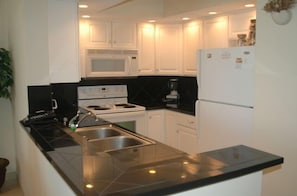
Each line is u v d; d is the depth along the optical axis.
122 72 4.28
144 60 4.53
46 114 2.79
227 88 2.86
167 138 4.51
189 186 1.24
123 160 1.59
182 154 1.70
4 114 3.83
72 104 3.36
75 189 1.22
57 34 2.83
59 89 3.27
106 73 4.16
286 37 2.27
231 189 1.42
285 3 2.18
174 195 1.25
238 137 2.76
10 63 3.55
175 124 4.30
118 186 1.21
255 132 2.58
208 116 3.12
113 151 1.81
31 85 2.74
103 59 4.12
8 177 3.90
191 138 3.96
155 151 1.79
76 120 2.83
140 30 4.44
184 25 4.40
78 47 2.94
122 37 4.29
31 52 2.71
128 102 4.81
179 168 1.41
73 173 1.39
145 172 1.37
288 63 2.27
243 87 2.68
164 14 4.12
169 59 4.58
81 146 1.94
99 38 4.12
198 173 1.33
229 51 2.81
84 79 4.31
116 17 4.06
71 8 2.87
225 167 1.41
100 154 1.73
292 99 2.26
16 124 3.53
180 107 4.43
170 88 5.04
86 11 3.41
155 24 4.53
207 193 1.34
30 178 2.76
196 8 3.49
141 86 4.93
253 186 1.50
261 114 2.52
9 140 3.89
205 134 3.19
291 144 2.29
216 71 2.99
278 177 2.43
